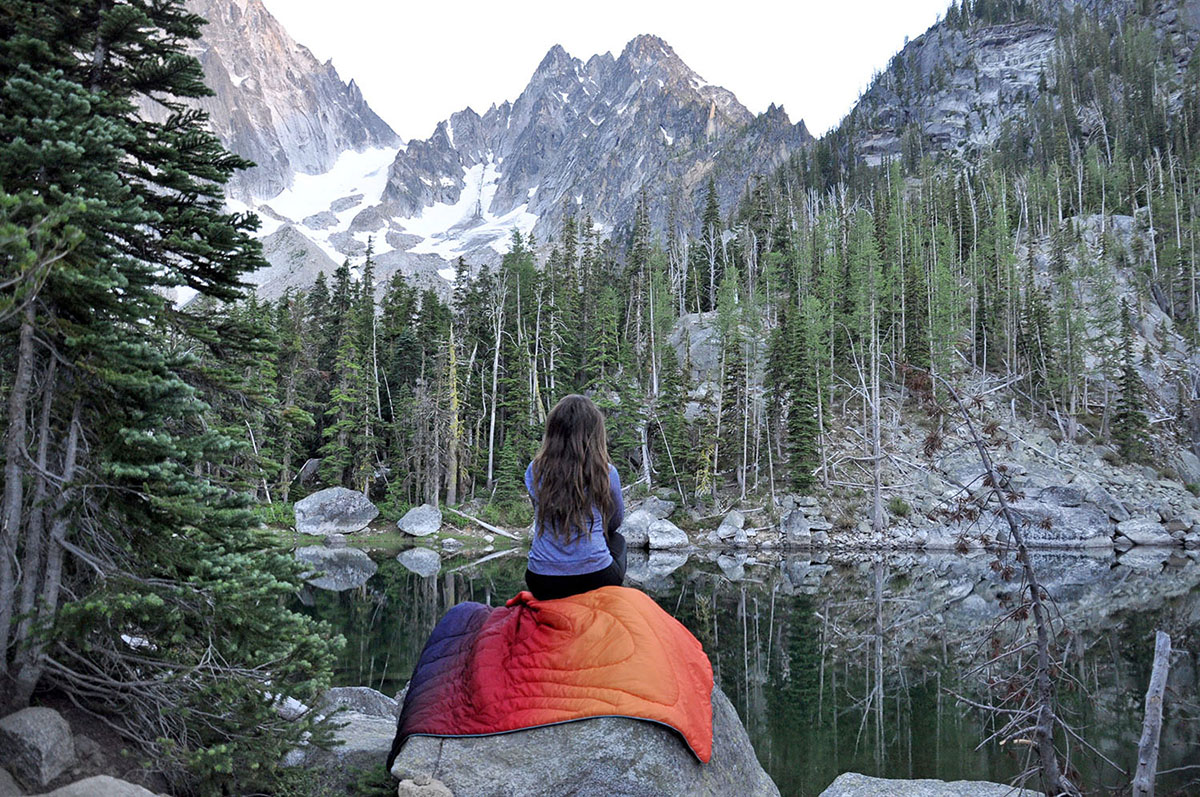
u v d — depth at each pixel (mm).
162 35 5973
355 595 26250
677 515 55406
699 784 4312
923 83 195625
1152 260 94062
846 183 156125
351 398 56719
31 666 4656
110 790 4141
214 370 5680
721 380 61219
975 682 16281
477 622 5098
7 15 5262
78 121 4980
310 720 5422
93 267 4664
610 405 60844
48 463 5340
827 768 11555
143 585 4855
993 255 89000
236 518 5188
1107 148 130750
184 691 5129
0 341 4969
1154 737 6219
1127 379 63812
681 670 4508
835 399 68750
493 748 4316
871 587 31406
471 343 69625
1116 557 45750
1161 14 176250
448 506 55812
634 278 87625
